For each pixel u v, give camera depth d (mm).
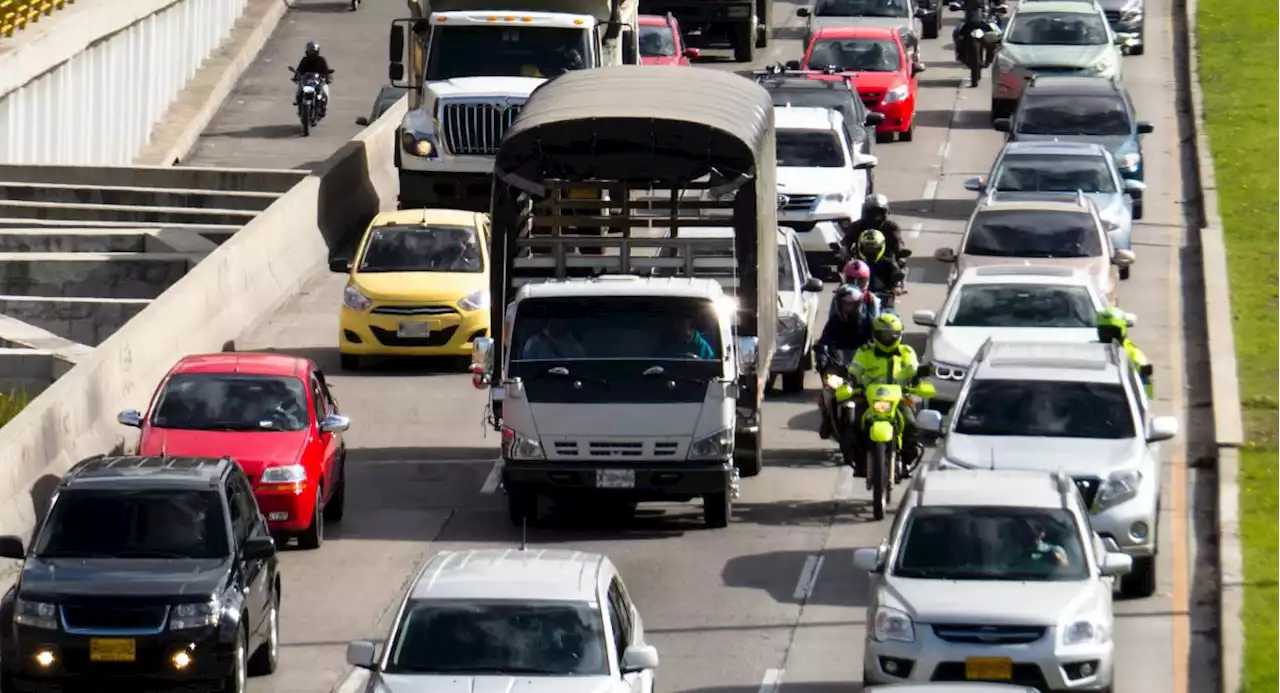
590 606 43562
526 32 110625
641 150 68625
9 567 61219
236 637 49375
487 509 69875
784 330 84375
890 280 86625
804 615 58281
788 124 108750
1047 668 47094
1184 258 108812
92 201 120000
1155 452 62844
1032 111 120938
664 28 148750
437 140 108562
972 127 144500
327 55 187125
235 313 94375
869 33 142125
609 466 65500
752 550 64750
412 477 74125
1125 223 102562
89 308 95438
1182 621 57594
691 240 70062
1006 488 52000
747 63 164750
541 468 65625
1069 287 82000
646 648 43031
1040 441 61500
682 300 66500
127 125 151375
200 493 52031
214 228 111750
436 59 110812
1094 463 59812
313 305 102562
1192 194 124312
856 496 71000
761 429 77125
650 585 61031
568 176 69375
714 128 68062
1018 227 93312
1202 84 154125
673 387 65500
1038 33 144875
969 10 160875
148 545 51094
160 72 161375
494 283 69812
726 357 66000
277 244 103250
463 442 79062
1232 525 64625
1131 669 53500
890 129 137250
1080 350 66438
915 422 69375
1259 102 147375
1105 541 58656
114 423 73938
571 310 66562
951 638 47594
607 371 65688
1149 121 144125
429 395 86188
